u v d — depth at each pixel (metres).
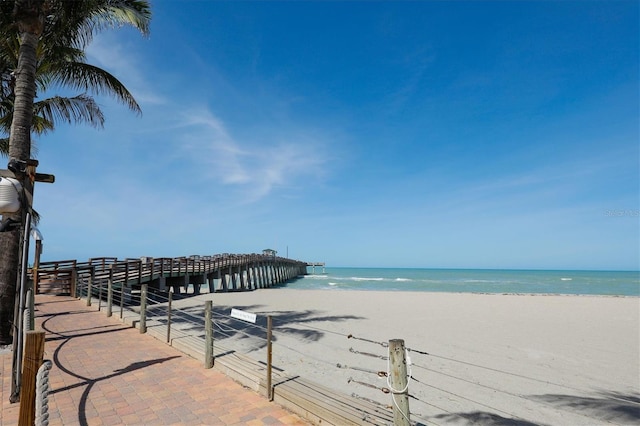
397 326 13.64
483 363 8.85
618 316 16.81
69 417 3.86
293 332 11.70
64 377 5.10
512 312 17.92
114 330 8.34
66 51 9.61
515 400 6.45
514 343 11.02
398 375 2.83
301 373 7.62
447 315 16.69
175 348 6.66
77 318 9.93
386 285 48.94
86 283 14.97
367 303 21.16
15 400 4.29
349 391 6.64
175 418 3.82
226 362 5.36
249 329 12.02
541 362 8.99
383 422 3.25
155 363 5.75
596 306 20.59
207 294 25.44
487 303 21.88
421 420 5.58
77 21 8.82
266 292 28.75
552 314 17.33
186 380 4.97
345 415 3.40
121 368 5.50
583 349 10.31
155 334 7.59
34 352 3.10
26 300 4.63
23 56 7.68
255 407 4.09
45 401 2.93
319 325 13.54
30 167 4.45
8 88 10.45
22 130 7.48
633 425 5.53
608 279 66.88
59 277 15.34
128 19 9.97
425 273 99.38
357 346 10.05
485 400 6.45
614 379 7.75
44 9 8.17
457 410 6.01
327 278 67.31
